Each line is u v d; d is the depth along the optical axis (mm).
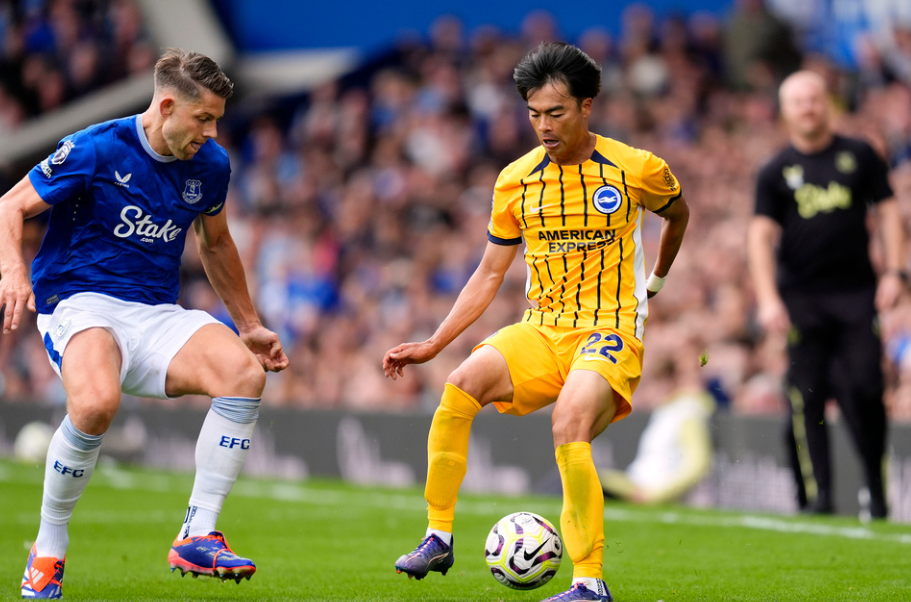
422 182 51938
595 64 12820
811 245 22516
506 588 14484
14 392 51938
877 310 22422
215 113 13117
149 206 13664
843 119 45531
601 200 13070
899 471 24375
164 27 63000
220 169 14047
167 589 14516
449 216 50656
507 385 13227
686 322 35906
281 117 59906
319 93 58781
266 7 61969
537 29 55344
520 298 40969
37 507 28406
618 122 49844
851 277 22578
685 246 41125
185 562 13141
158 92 13125
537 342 13297
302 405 44094
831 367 22734
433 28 58062
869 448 22562
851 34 48062
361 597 13547
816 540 19078
